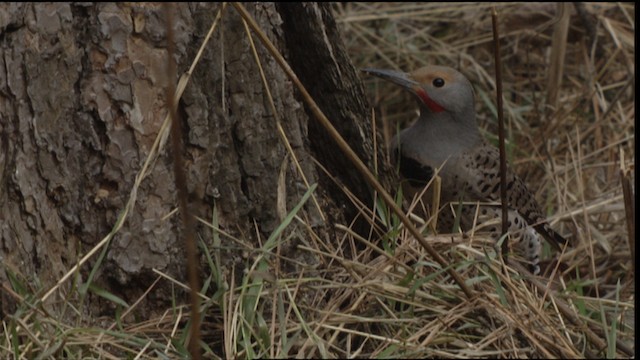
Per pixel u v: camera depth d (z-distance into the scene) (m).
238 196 7.23
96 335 6.70
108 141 6.92
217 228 7.00
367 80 13.24
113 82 6.88
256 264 6.88
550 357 6.31
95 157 6.95
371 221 7.46
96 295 7.03
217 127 7.11
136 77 6.89
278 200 7.07
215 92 7.09
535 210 9.81
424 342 6.39
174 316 6.89
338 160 8.32
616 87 13.33
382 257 7.18
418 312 6.83
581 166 11.73
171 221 7.04
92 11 6.84
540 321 6.67
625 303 7.32
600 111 12.95
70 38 6.86
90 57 6.88
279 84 7.40
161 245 7.02
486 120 13.00
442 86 9.22
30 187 6.91
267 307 6.84
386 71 9.45
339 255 7.53
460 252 7.21
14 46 6.82
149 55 6.89
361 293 6.78
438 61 13.64
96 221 7.00
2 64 6.84
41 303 6.64
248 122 7.23
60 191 6.96
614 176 11.84
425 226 7.43
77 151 6.95
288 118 7.46
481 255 7.05
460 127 9.32
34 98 6.86
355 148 8.32
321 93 8.34
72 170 6.96
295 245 7.25
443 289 6.81
